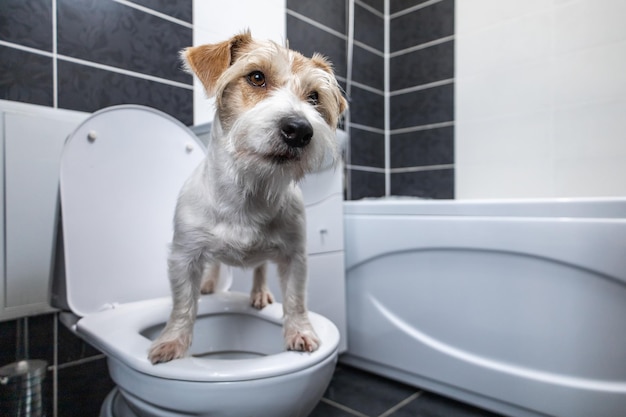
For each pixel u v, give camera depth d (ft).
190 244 2.54
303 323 2.59
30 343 3.45
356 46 6.58
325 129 2.55
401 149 7.09
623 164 4.99
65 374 3.66
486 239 3.79
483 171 6.17
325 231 4.47
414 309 4.37
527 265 3.59
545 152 5.60
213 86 2.51
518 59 5.82
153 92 4.15
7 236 3.20
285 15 5.44
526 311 3.60
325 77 2.85
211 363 2.11
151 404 2.14
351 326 4.93
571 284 3.37
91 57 3.73
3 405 3.10
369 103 6.86
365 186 6.76
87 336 2.61
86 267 2.91
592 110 5.21
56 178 3.44
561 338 3.42
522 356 3.63
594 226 3.23
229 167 2.45
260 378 1.99
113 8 3.87
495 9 6.02
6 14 3.26
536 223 3.51
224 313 3.21
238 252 2.60
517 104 5.83
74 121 3.56
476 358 3.92
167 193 3.39
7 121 3.19
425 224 4.22
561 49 5.44
